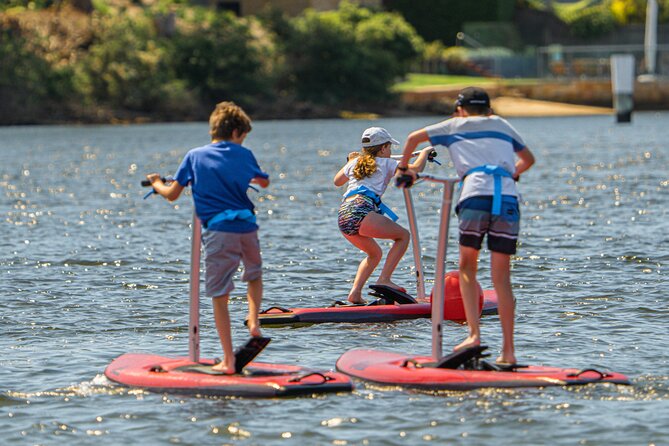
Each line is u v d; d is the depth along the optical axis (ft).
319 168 301.22
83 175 282.56
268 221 176.24
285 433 65.87
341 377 75.46
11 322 98.94
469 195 74.13
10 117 608.19
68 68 626.23
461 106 75.66
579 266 126.93
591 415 68.54
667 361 82.17
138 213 190.19
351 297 104.88
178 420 68.64
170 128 572.10
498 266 75.25
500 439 64.44
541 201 202.08
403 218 179.83
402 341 91.97
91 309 105.09
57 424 68.23
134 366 79.00
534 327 94.89
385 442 64.18
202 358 84.84
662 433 65.21
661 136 456.45
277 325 98.53
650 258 131.64
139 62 641.81
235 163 74.18
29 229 168.35
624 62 576.61
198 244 78.23
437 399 72.38
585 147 384.88
